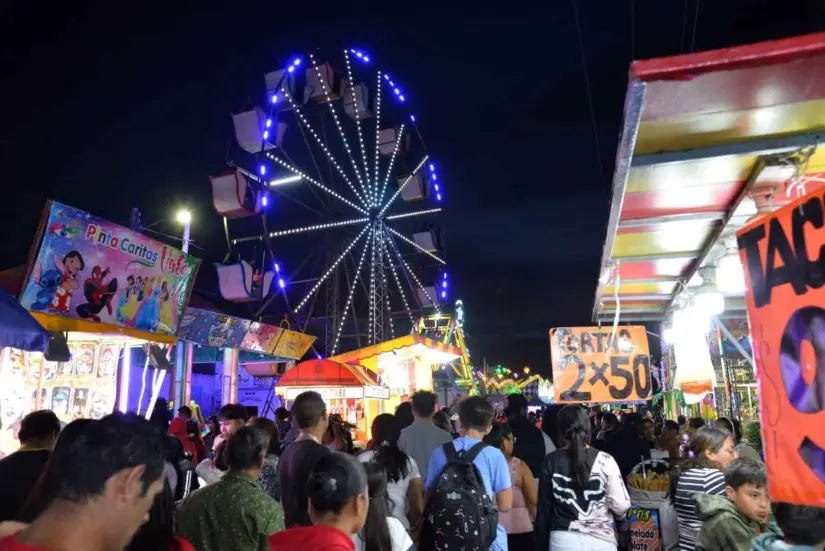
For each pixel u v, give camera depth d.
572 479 4.08
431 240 22.33
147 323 8.25
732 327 9.10
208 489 3.20
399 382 12.85
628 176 3.44
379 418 5.37
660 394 17.45
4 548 1.34
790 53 2.23
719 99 2.57
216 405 21.08
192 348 14.84
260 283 14.53
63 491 1.39
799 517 2.28
